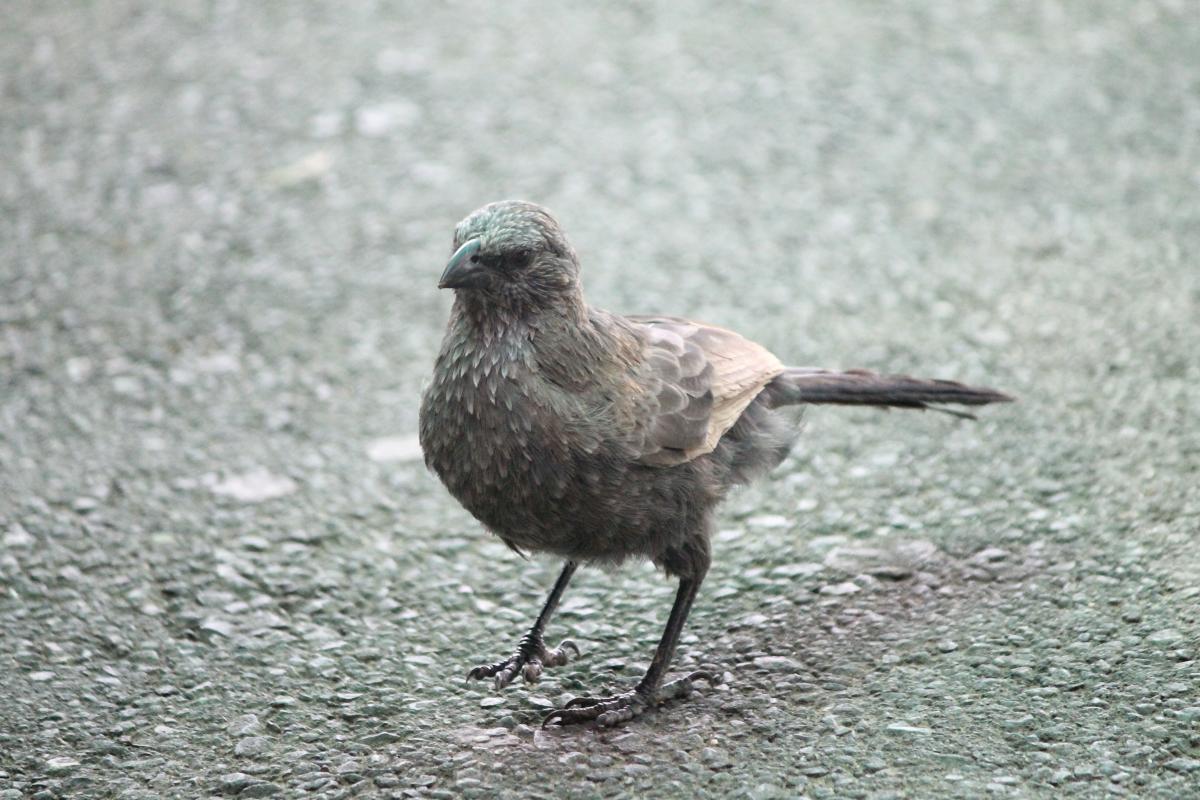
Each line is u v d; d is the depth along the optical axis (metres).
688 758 7.72
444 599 9.55
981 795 7.20
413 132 16.80
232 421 11.82
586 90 17.61
